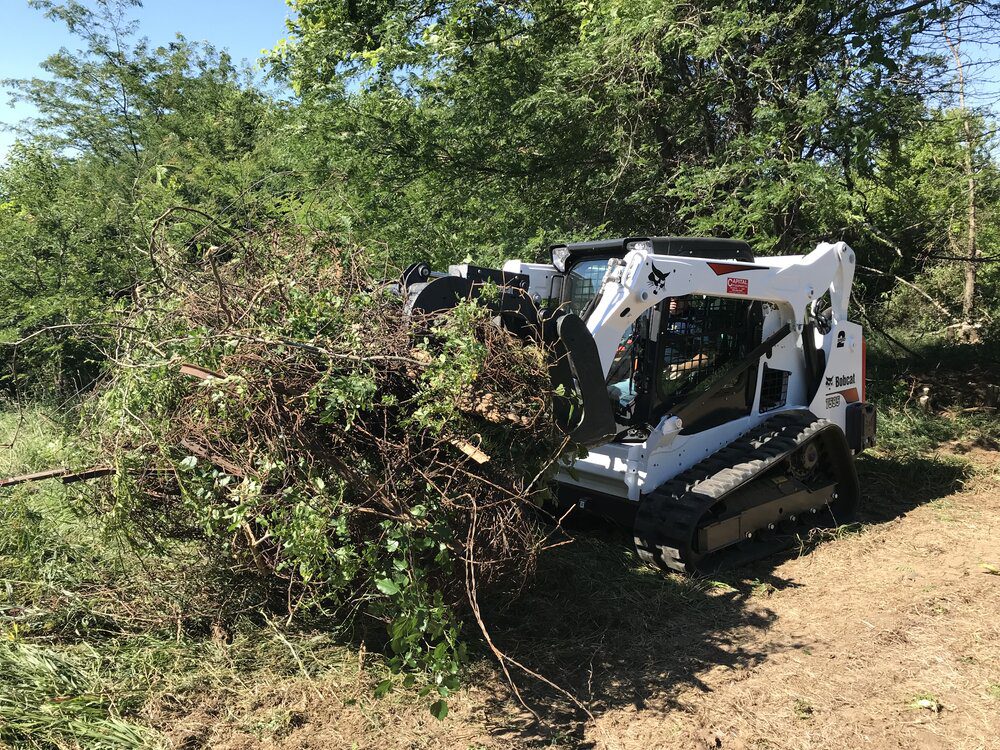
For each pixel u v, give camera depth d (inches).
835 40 313.6
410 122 385.7
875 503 246.2
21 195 376.2
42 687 113.3
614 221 388.2
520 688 130.1
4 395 329.4
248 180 359.3
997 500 248.7
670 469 190.5
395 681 127.0
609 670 137.9
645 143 368.8
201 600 145.2
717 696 130.5
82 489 144.8
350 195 374.3
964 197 469.7
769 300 207.2
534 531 131.9
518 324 146.4
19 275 331.9
